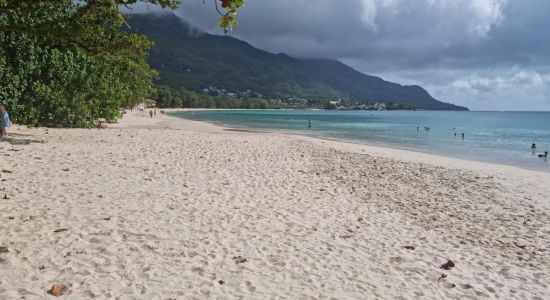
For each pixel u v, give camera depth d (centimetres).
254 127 5456
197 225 812
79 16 1141
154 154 1692
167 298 515
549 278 672
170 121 5884
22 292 498
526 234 923
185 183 1184
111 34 1362
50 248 639
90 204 898
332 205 1055
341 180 1412
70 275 557
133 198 977
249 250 702
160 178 1228
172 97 16938
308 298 546
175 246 693
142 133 2728
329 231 837
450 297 579
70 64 2697
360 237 814
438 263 705
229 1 391
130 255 642
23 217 770
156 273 586
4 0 1010
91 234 714
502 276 670
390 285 603
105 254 638
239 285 568
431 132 5478
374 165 1859
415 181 1518
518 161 2556
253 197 1075
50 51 2581
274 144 2464
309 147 2448
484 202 1236
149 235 733
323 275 622
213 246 707
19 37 2353
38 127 2541
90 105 2847
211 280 577
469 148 3350
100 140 2081
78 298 497
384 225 912
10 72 2369
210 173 1359
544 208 1195
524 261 750
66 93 2727
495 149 3297
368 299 555
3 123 1805
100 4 1038
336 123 7956
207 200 1009
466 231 919
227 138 2716
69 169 1260
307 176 1431
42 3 1153
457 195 1316
